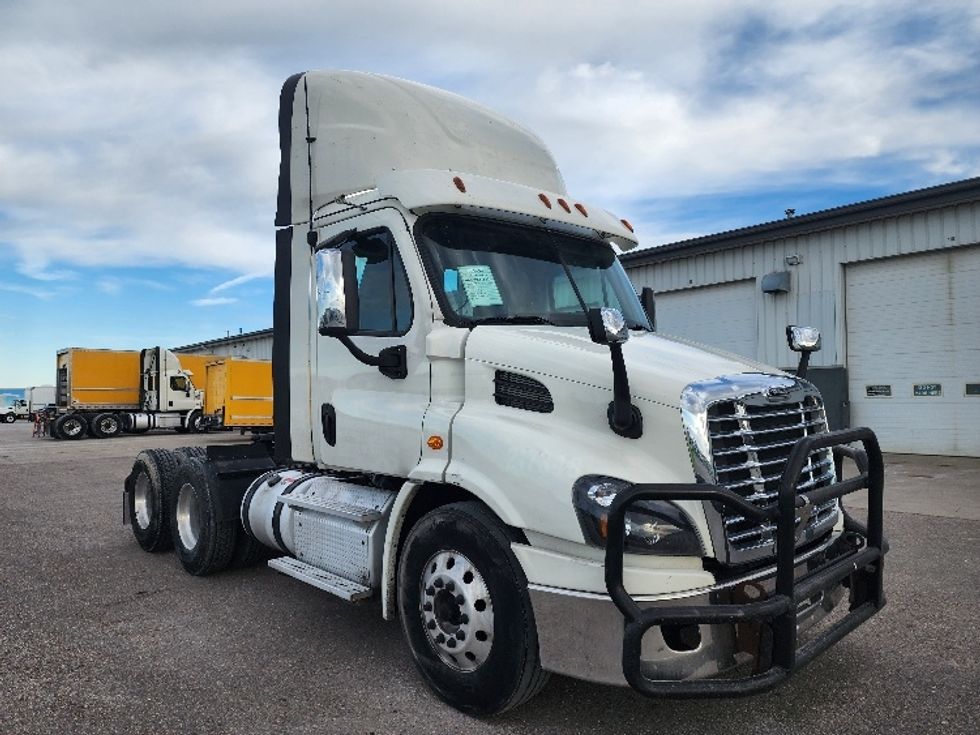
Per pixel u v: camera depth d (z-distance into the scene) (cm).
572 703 363
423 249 404
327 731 337
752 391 330
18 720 348
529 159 521
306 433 484
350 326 386
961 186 1400
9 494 1139
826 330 1625
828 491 329
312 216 487
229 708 361
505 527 338
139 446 2300
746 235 1739
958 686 380
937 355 1487
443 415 375
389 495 424
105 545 741
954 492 1022
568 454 319
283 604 534
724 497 289
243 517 575
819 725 339
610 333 309
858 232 1578
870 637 451
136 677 400
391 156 459
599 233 485
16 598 552
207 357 3222
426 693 378
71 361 2827
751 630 301
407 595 379
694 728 338
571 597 304
